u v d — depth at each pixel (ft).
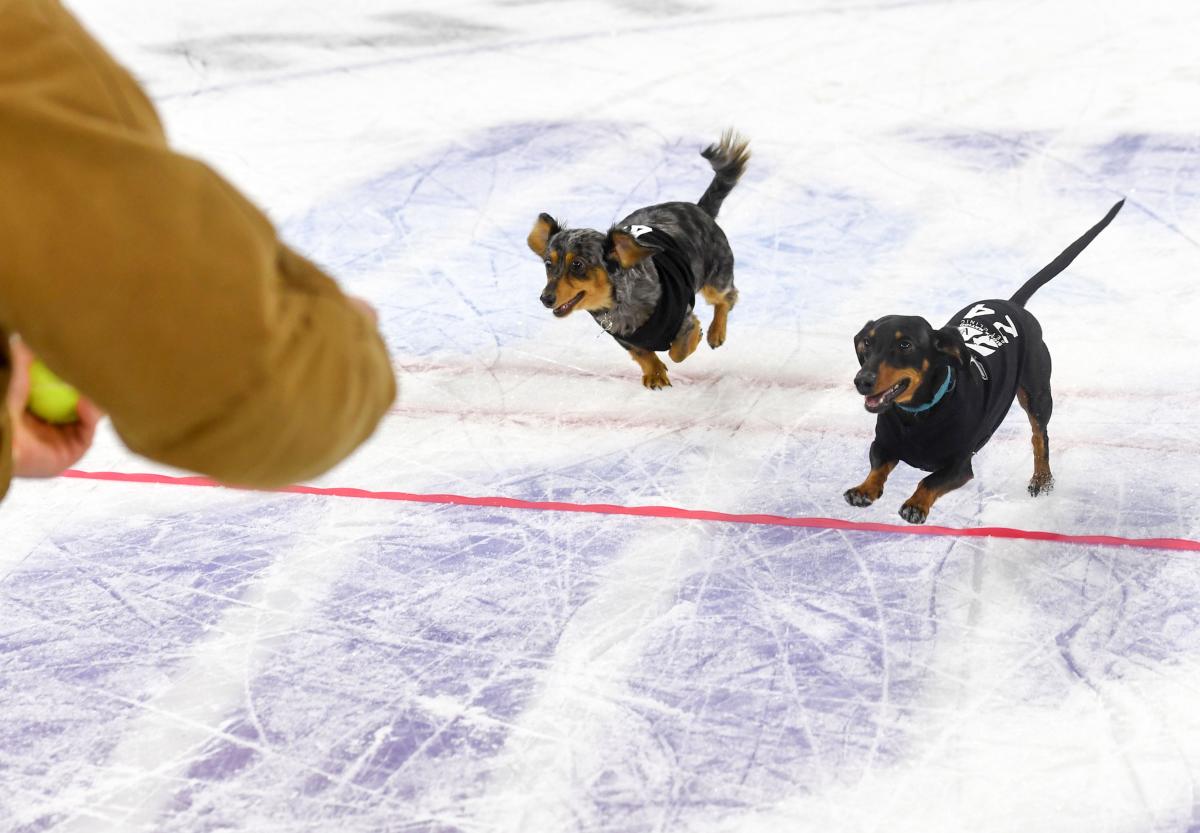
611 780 10.26
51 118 2.21
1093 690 10.92
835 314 18.20
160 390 2.31
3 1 2.39
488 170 24.13
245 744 10.86
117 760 10.76
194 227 2.29
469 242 21.29
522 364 17.53
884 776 10.12
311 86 29.04
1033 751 10.27
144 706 11.36
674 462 14.99
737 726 10.76
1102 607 12.00
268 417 2.39
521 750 10.64
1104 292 18.28
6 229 2.14
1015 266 19.24
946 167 22.99
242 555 13.48
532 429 15.92
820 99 26.61
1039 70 27.45
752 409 16.05
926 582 12.52
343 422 2.57
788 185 22.62
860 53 29.27
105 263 2.19
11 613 12.68
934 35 30.19
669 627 12.09
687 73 28.60
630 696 11.19
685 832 9.71
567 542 13.52
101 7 35.04
